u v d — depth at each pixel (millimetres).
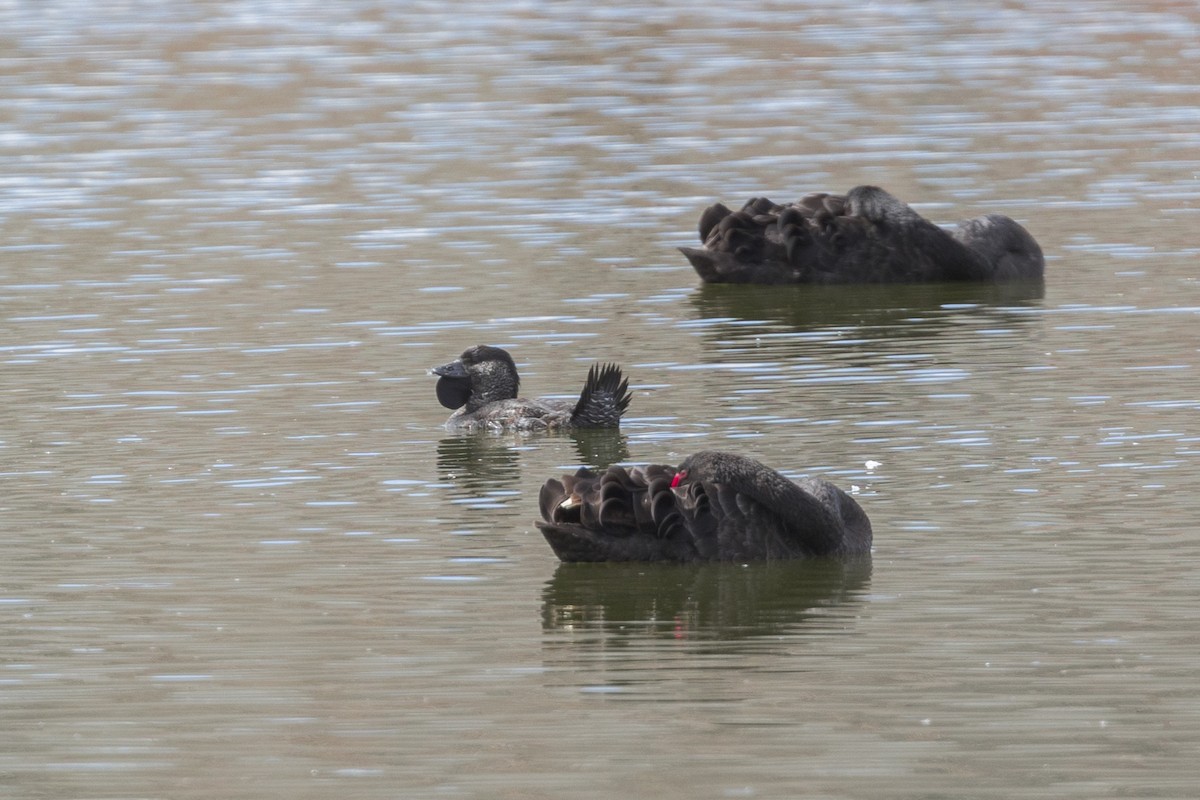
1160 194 109375
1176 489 56438
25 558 52219
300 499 58000
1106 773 37281
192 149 129125
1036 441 62406
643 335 81438
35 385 72562
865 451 61750
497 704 41406
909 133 130875
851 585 49094
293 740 39594
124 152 128250
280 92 152125
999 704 40781
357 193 113438
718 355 77625
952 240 93875
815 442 63062
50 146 131000
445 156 124875
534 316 84500
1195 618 45656
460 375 69312
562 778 37438
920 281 94562
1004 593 47938
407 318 83625
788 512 50938
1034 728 39469
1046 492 56594
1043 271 93625
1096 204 107562
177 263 95500
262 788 37312
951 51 168500
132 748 39406
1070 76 154500
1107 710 40312
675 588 49281
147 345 78938
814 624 46219
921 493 56906
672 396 70625
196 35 184375
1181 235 98875
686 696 41656
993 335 80250
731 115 138875
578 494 51844
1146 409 66250
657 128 134125
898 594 48219
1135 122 133250
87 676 43438
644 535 51250
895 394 69688
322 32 186375
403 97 148750
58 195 114312
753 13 194625
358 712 41031
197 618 47219
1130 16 188375
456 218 106250
